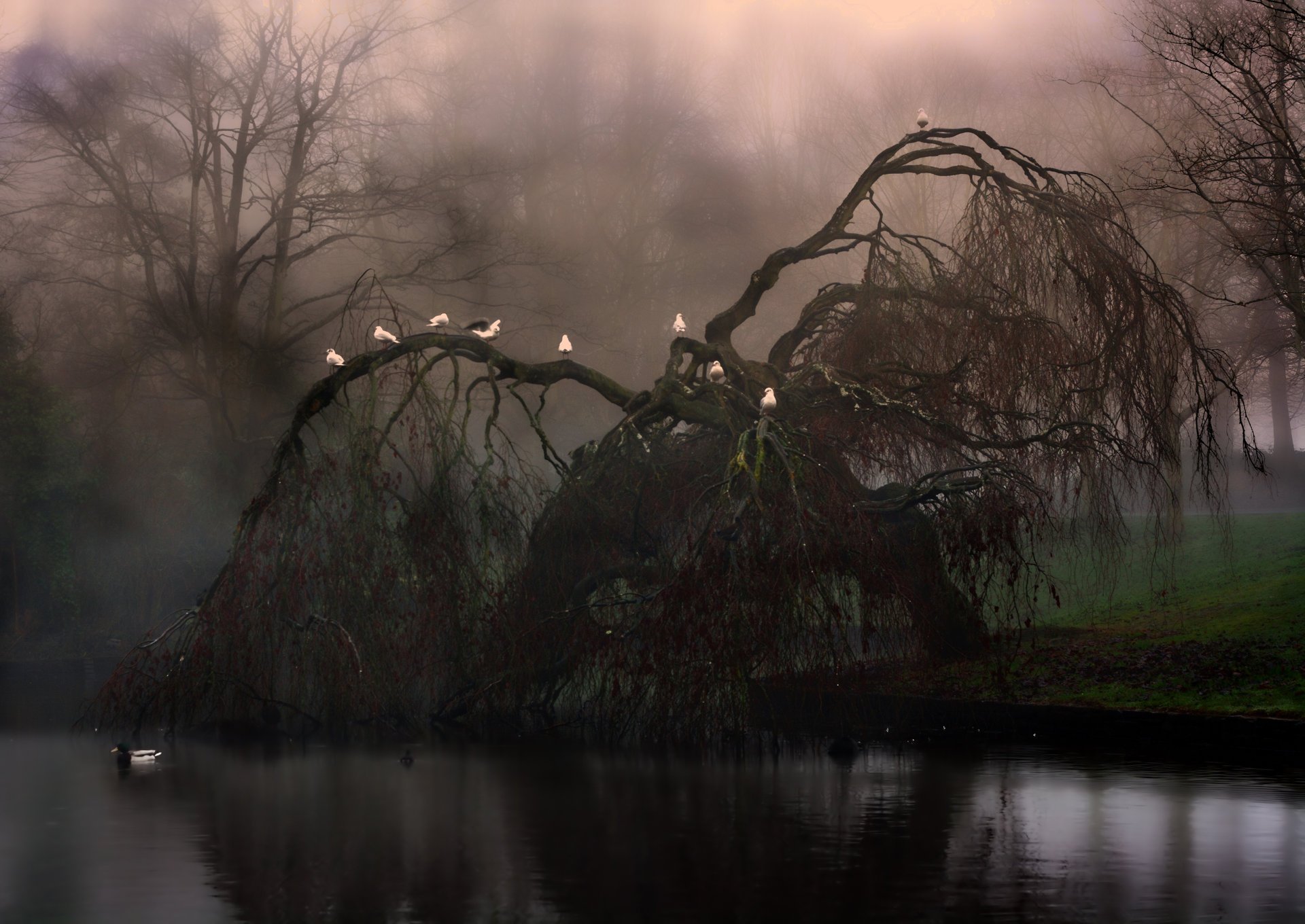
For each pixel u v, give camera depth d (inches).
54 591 1385.3
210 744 712.4
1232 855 408.5
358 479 734.5
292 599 729.6
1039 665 839.7
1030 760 626.2
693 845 428.1
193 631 748.0
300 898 359.3
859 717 741.9
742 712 650.2
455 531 738.8
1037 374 772.6
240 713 749.3
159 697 735.1
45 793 549.3
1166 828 453.4
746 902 351.9
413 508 736.3
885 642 733.3
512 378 837.8
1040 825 458.6
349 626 719.1
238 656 726.5
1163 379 773.9
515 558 763.4
